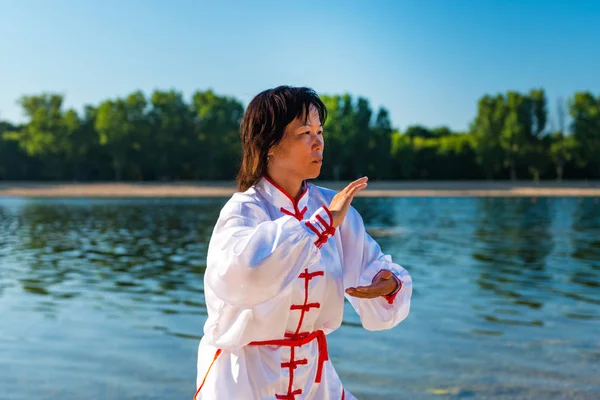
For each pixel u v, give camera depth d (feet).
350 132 245.86
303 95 7.09
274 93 7.11
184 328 23.91
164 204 138.00
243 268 6.03
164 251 50.19
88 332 23.34
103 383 17.70
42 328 23.99
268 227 6.18
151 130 247.09
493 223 82.33
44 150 245.24
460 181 258.98
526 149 254.47
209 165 255.09
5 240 60.03
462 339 22.22
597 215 99.66
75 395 16.79
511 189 219.20
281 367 6.86
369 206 128.88
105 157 258.37
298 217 7.12
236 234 6.40
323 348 7.27
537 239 60.64
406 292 7.53
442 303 28.71
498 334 22.95
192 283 34.32
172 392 17.08
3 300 29.66
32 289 32.71
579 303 28.66
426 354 20.34
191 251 50.14
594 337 22.45
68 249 51.98
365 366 19.19
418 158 263.29
